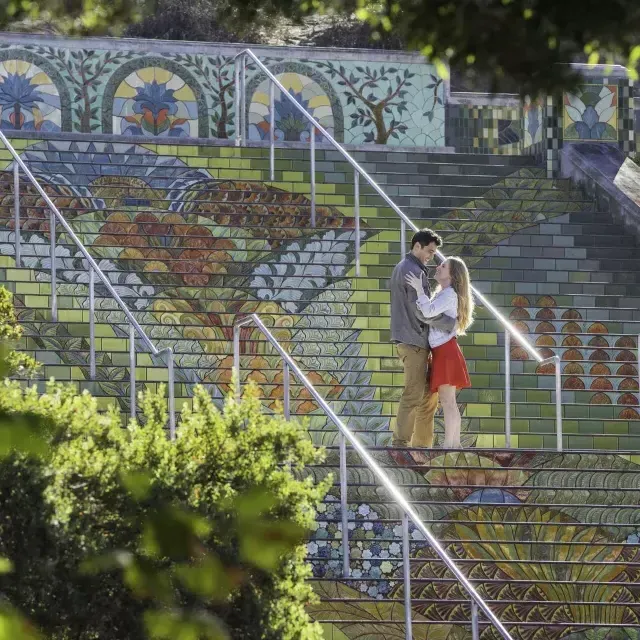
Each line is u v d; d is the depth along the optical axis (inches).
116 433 771.4
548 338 1603.1
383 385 1472.7
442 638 1104.2
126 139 1897.1
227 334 1496.1
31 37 1921.8
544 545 1182.9
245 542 346.9
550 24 433.7
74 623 715.4
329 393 1460.4
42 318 1478.8
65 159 1761.8
